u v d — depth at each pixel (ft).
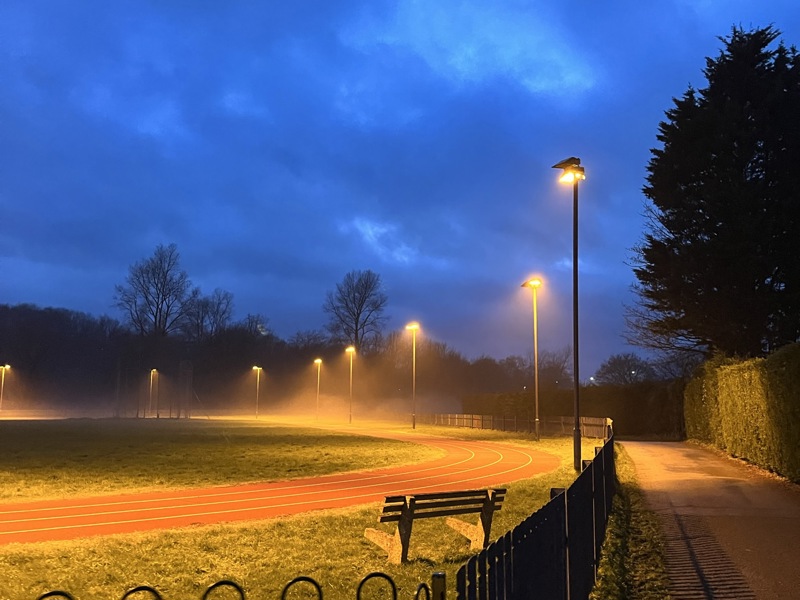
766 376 64.34
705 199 114.21
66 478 70.69
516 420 186.50
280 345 486.79
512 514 46.47
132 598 26.55
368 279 375.45
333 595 27.04
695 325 119.24
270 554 34.78
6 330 432.66
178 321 384.27
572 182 82.79
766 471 66.03
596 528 30.55
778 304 110.22
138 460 91.81
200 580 29.48
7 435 152.87
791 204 109.50
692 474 66.59
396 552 33.94
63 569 31.37
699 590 26.68
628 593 26.73
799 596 25.64
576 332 81.92
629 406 175.22
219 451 108.88
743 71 122.11
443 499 35.37
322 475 76.69
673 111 126.62
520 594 15.60
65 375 449.06
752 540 35.42
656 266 123.03
